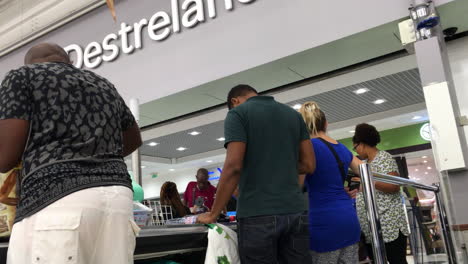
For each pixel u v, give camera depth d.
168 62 3.61
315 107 1.98
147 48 3.77
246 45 3.19
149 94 3.69
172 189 3.27
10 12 4.92
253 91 1.77
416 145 7.70
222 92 3.62
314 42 2.88
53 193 0.97
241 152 1.48
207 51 3.39
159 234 1.38
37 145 1.03
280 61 3.08
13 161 1.03
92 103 1.12
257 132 1.53
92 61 4.12
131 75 3.83
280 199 1.46
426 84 2.37
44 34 4.53
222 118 4.37
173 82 3.55
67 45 4.36
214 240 1.53
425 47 2.40
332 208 1.70
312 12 2.93
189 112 4.17
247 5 3.23
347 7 2.79
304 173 1.66
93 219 0.99
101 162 1.07
